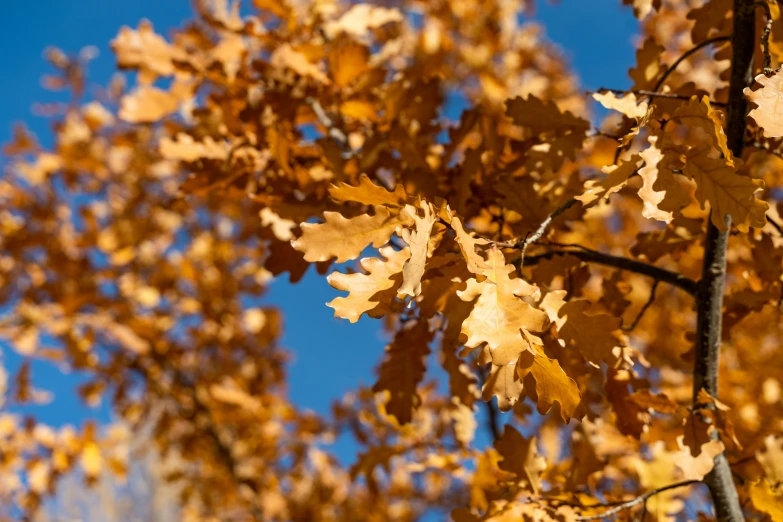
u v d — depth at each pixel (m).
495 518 1.82
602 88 1.85
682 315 3.61
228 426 5.66
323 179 2.02
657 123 1.63
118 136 4.12
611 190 1.60
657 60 1.89
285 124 2.07
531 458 1.88
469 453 2.35
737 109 1.76
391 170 2.02
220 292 5.66
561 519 1.81
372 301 1.55
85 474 5.02
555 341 1.75
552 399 1.55
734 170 1.58
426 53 3.26
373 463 2.51
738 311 1.94
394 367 1.94
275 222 1.98
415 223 1.57
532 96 1.90
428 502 4.82
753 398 2.45
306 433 4.38
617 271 1.96
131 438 5.60
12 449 4.87
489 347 1.54
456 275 1.61
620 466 2.35
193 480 5.75
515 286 1.56
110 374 5.49
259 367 5.67
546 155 1.90
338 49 2.07
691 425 1.79
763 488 1.77
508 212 1.97
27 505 4.80
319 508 5.43
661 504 1.94
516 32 5.32
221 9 2.65
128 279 5.91
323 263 1.95
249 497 5.38
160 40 2.26
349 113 2.17
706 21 1.92
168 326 5.72
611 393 1.88
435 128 2.13
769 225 1.97
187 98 2.34
